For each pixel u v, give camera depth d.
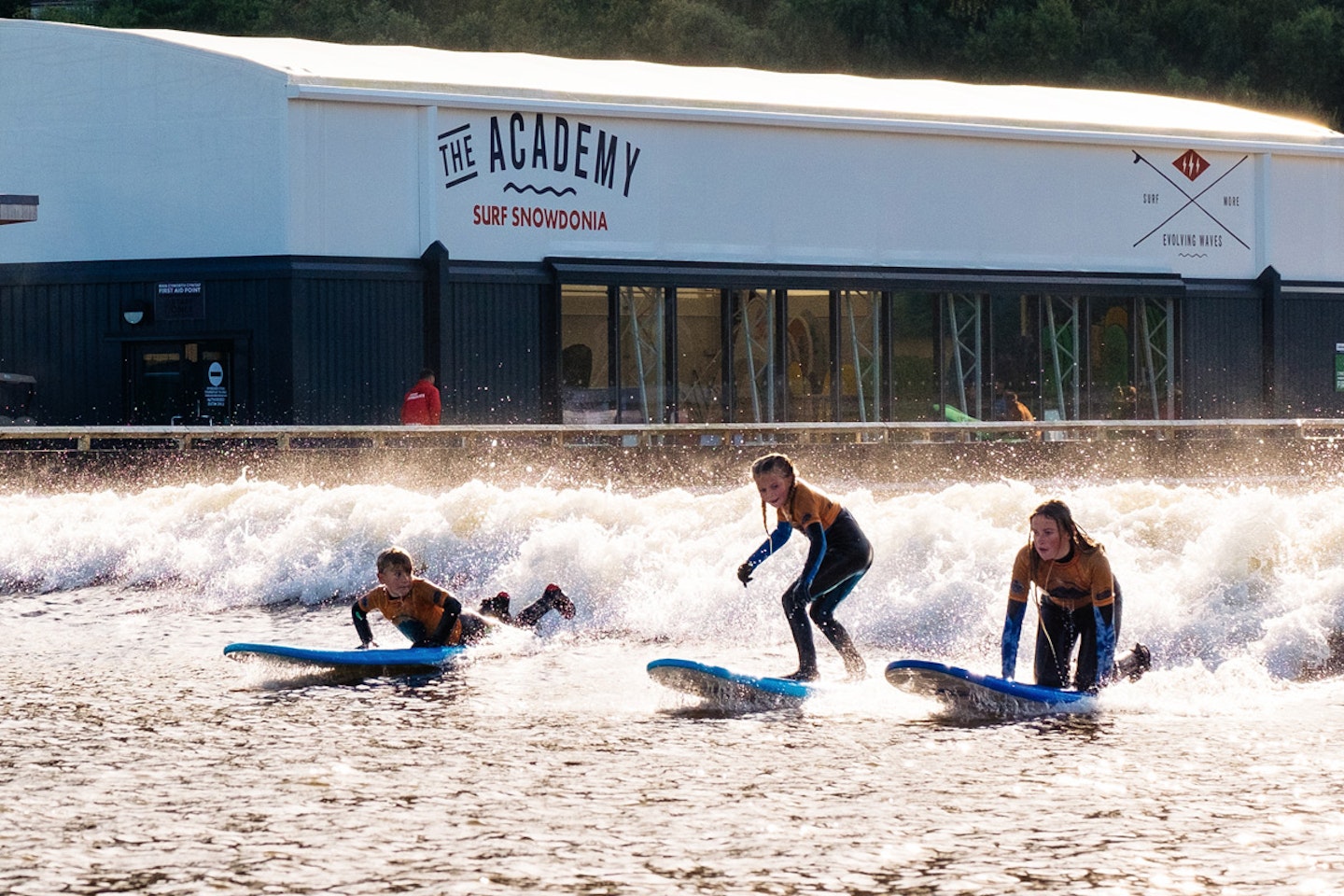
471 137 63.72
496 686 23.80
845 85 80.50
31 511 39.62
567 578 30.91
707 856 15.16
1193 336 77.81
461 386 63.44
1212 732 20.41
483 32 157.12
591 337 66.12
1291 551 27.20
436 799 17.25
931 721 21.25
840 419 70.81
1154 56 156.62
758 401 69.25
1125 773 18.27
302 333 60.38
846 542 23.72
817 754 19.31
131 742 20.09
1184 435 69.31
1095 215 75.75
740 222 68.75
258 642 28.05
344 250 61.47
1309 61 158.38
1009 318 74.06
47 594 35.00
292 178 60.16
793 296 69.94
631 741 20.09
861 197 70.88
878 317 71.56
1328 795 17.19
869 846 15.46
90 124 62.75
